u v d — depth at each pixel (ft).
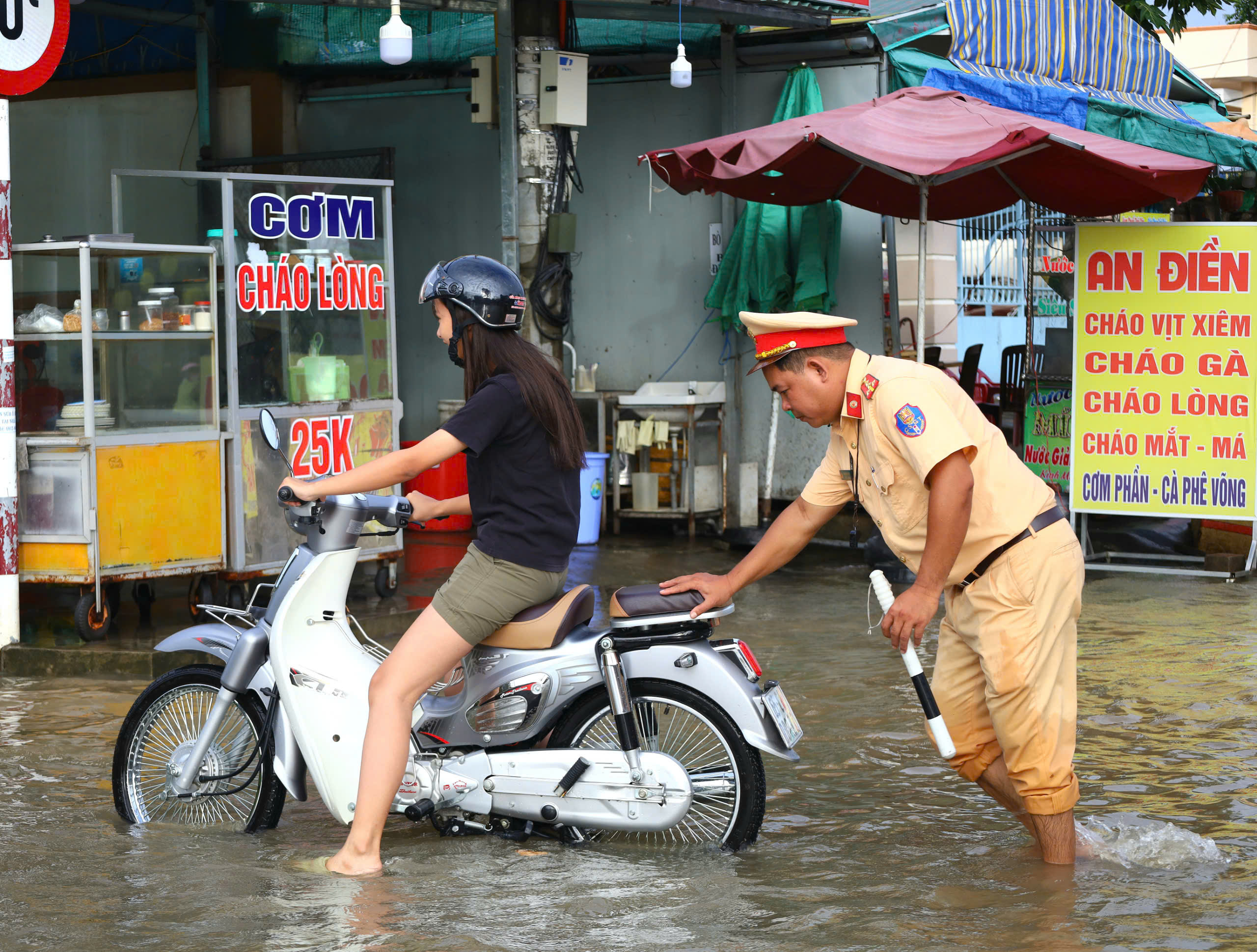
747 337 36.99
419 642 13.58
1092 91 38.34
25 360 23.34
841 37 35.14
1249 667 22.16
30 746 18.19
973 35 35.35
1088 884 12.81
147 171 26.07
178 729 15.94
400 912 12.11
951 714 14.12
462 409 13.60
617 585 29.71
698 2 31.42
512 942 11.38
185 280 24.30
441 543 35.01
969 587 13.32
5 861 13.71
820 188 32.42
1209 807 15.28
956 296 41.73
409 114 40.55
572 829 14.29
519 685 14.01
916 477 13.21
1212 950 11.17
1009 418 40.57
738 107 37.14
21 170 42.16
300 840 14.48
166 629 24.41
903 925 11.76
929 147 27.78
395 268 41.14
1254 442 29.53
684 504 36.32
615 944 11.35
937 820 14.94
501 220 33.37
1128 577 31.17
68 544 22.99
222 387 25.29
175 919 11.99
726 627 25.57
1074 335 30.58
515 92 32.63
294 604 14.08
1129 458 30.45
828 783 16.34
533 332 33.53
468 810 14.17
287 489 13.51
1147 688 20.85
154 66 40.98
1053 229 33.19
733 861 13.58
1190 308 29.76
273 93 40.34
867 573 31.45
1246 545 32.30
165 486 23.88
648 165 38.40
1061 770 13.29
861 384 13.34
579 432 14.02
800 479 37.40
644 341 38.86
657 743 14.60
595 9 33.65
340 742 14.07
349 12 39.34
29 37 22.52
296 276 25.91
